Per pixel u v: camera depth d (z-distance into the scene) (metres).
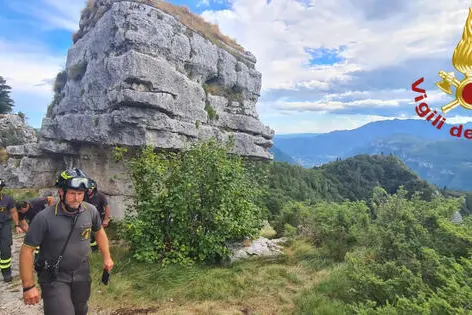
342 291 4.74
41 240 3.02
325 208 8.88
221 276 5.75
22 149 20.77
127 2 13.79
